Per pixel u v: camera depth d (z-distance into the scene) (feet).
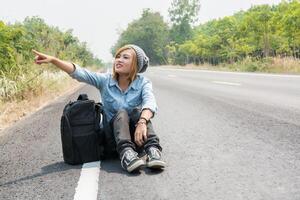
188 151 13.96
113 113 13.00
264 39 130.93
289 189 9.59
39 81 40.57
